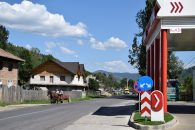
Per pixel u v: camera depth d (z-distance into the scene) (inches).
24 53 4197.8
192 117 906.7
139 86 758.5
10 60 2292.1
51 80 3722.9
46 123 813.9
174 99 2203.5
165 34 967.0
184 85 2669.8
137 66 3070.9
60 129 697.0
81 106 1558.8
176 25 963.3
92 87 5004.9
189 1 954.1
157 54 1149.7
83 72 4207.7
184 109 1234.0
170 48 1521.9
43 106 1598.2
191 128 693.9
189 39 1244.5
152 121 737.0
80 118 936.9
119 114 1063.0
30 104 1776.6
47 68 3725.4
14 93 1814.7
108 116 994.7
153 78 1278.3
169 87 2213.3
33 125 771.4
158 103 736.3
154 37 1153.4
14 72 2364.7
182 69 3363.7
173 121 747.4
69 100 2261.3
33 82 3730.3
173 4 956.0
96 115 1034.1
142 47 2893.7
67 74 3708.2
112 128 714.8
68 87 3705.7
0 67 2160.4
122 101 2149.4
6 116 1018.7
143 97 756.6
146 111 754.8
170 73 3366.1
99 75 6948.8
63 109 1343.5
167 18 963.3
